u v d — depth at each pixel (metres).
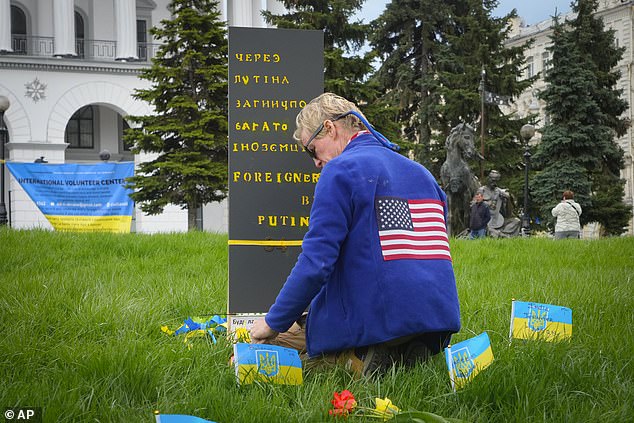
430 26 44.88
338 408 3.52
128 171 22.47
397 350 4.24
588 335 5.29
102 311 5.91
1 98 22.33
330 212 3.94
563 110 40.62
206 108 25.78
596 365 4.36
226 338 5.26
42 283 7.32
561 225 22.42
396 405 3.74
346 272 4.00
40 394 3.83
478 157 24.06
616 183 41.16
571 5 43.31
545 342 4.59
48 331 5.55
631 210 40.72
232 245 6.00
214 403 3.70
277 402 3.71
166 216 45.38
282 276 6.05
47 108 45.47
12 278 8.12
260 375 4.00
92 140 48.91
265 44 6.05
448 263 4.09
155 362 4.39
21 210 43.09
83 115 48.72
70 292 6.93
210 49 25.97
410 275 3.94
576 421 3.53
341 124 4.31
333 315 4.05
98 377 4.18
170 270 9.57
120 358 4.34
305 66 6.08
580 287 7.70
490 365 4.08
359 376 4.09
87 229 22.30
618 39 69.25
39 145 45.16
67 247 11.45
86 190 22.28
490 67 42.78
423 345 4.27
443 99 44.41
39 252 10.82
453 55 43.50
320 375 4.09
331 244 3.93
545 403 3.76
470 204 23.95
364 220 3.96
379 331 3.93
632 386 4.04
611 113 42.75
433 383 3.98
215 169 24.89
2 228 14.16
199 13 26.86
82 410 3.66
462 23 44.72
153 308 6.37
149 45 50.28
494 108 41.78
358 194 3.96
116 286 7.54
